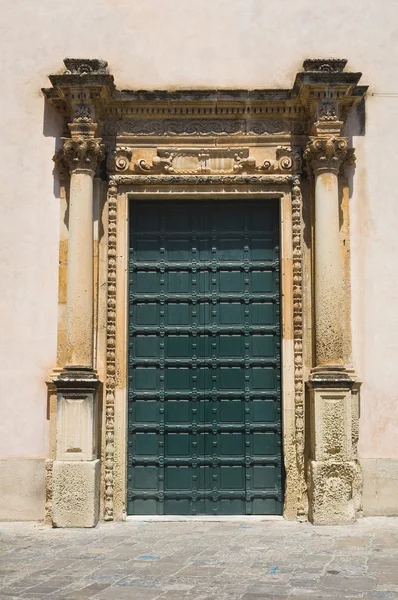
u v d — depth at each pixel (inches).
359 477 383.6
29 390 392.2
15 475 386.6
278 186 405.1
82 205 388.2
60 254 400.2
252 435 395.5
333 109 392.2
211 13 417.7
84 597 232.4
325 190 389.1
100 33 416.8
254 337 402.6
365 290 398.6
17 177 406.0
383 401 391.9
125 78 414.6
